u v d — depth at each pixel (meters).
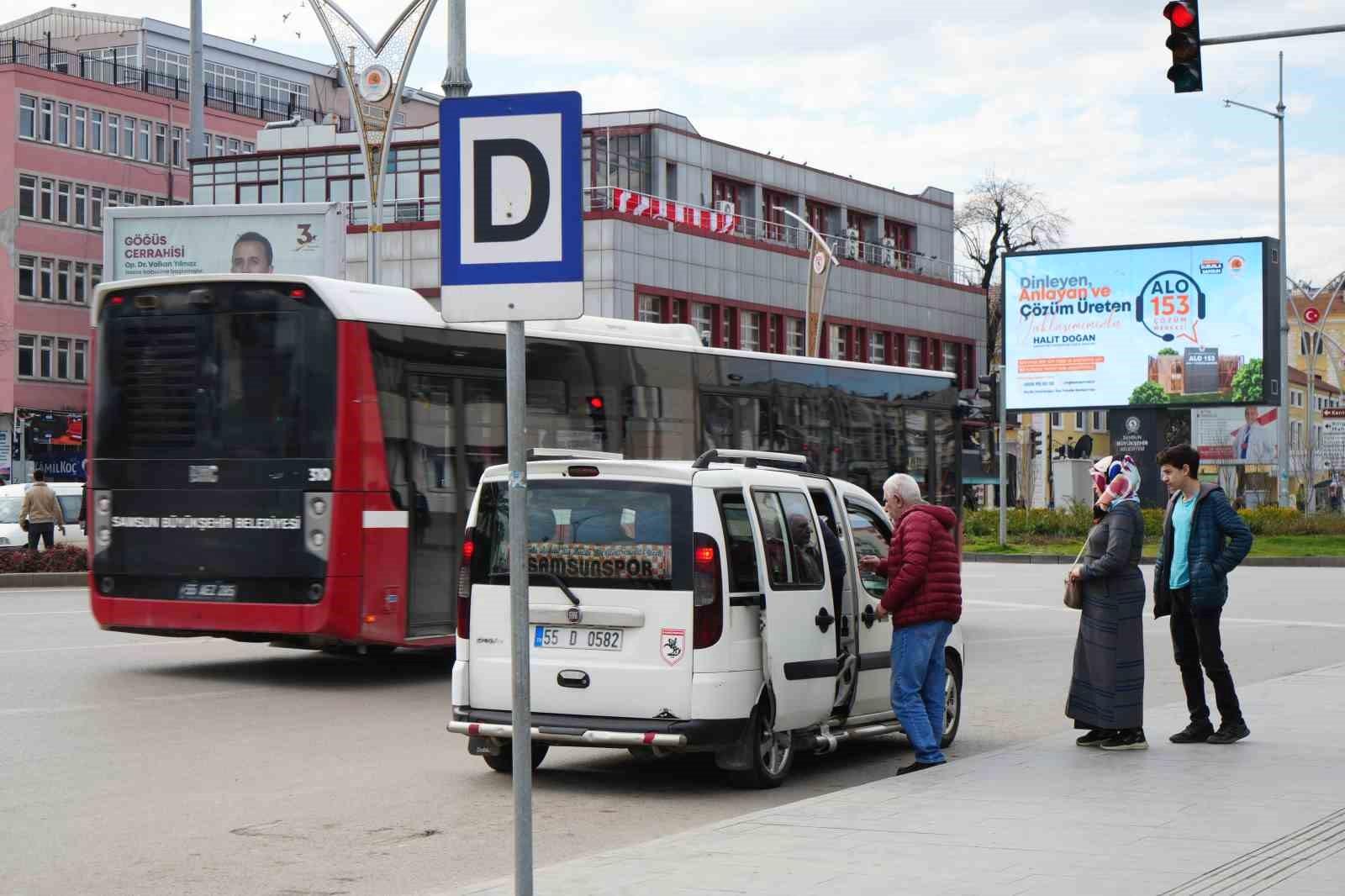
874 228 86.19
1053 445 91.88
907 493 11.98
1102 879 7.87
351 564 16.42
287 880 8.65
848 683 12.41
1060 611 29.08
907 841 8.87
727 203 74.94
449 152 6.53
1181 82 18.38
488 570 11.63
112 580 17.28
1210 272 67.69
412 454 17.06
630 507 11.26
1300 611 28.91
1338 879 7.83
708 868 8.20
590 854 9.30
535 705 11.38
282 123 74.81
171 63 96.81
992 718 15.45
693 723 10.98
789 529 11.90
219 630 16.80
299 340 16.64
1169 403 68.12
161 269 39.50
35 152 84.69
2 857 9.15
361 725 14.37
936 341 86.56
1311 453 68.94
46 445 83.88
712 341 68.25
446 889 8.47
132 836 9.73
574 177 6.46
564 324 19.09
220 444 16.84
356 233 64.38
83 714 14.65
